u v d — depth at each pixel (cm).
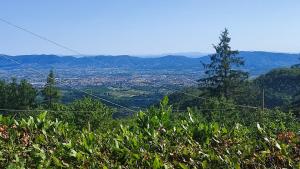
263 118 3042
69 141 504
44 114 571
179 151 543
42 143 510
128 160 499
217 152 567
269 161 582
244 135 637
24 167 449
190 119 648
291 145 621
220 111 4041
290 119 2995
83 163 476
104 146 523
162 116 625
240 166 559
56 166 461
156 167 486
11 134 509
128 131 555
